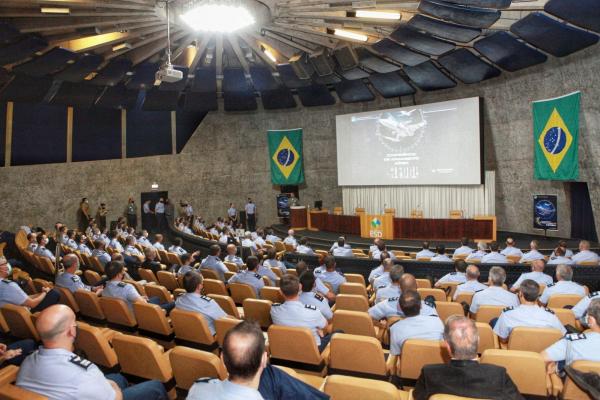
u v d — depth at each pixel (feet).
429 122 54.60
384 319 15.99
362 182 61.26
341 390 8.63
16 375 9.22
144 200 69.87
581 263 27.63
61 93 55.16
